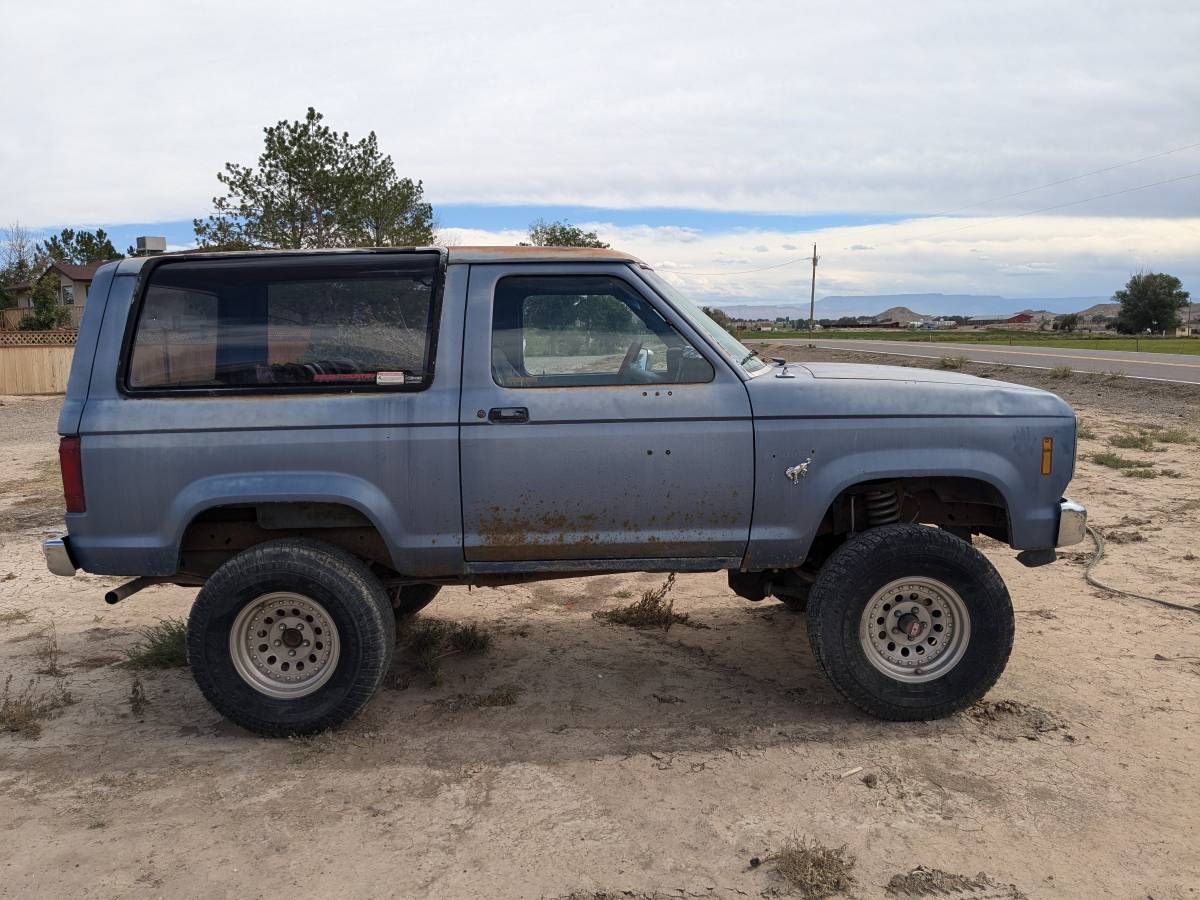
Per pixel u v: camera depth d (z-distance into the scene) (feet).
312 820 10.84
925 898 9.11
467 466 12.76
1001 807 10.78
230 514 13.76
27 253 174.50
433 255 13.23
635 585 21.25
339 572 12.82
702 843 10.17
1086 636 16.44
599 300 13.23
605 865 9.78
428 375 12.87
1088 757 11.98
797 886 9.33
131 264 13.24
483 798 11.28
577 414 12.77
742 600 19.85
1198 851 9.80
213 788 11.70
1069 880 9.35
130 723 13.84
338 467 12.76
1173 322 297.74
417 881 9.56
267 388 12.89
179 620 18.74
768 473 12.90
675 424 12.82
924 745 12.48
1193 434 42.32
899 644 13.20
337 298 13.05
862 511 14.33
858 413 12.88
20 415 67.21
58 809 11.23
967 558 12.84
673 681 15.10
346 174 79.46
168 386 12.94
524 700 14.37
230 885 9.57
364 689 12.98
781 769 11.86
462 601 20.02
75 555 12.95
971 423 12.99
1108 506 27.04
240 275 13.03
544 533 12.98
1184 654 15.49
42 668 16.20
